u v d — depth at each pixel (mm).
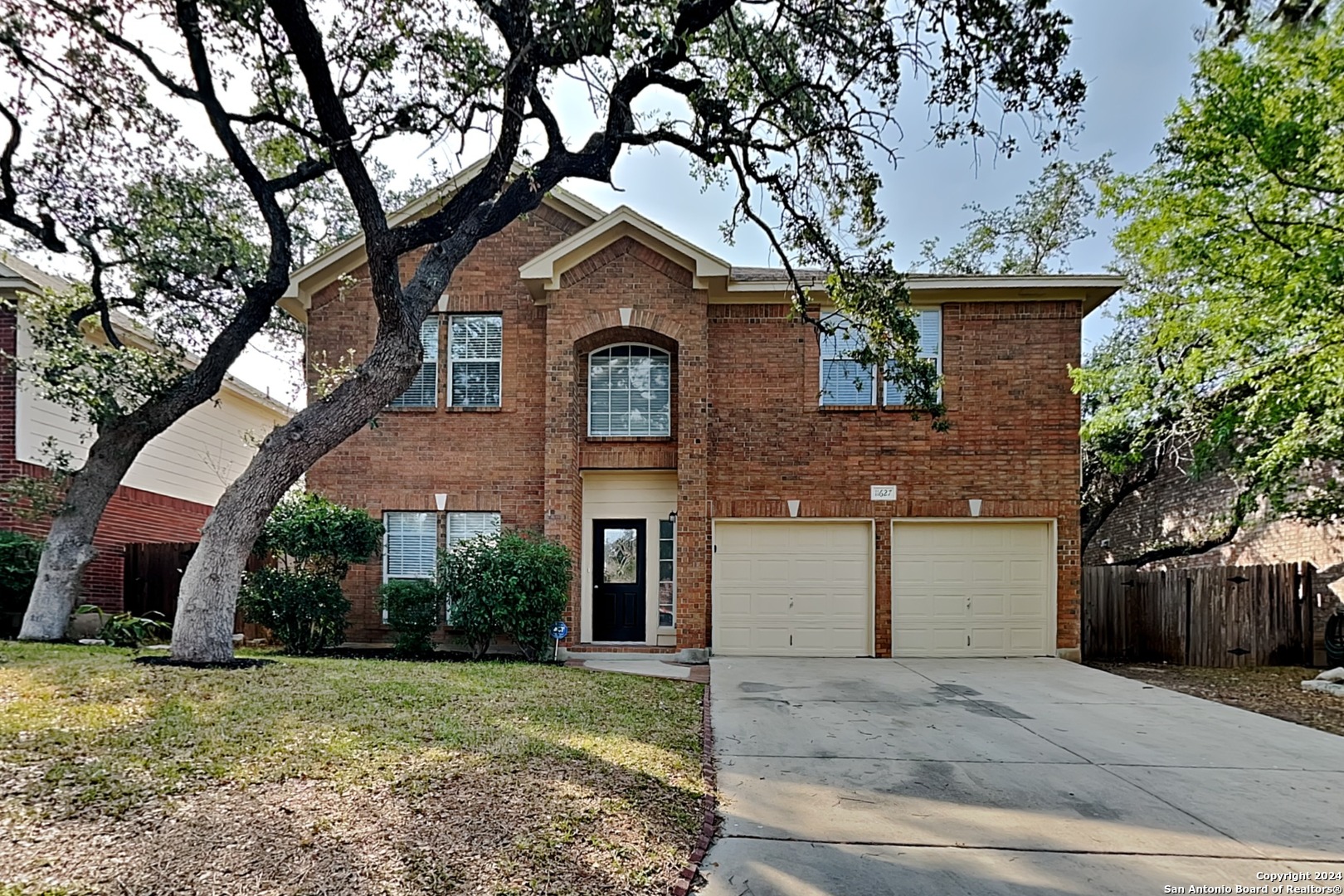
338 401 8273
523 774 4754
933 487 11766
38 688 5852
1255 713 7949
